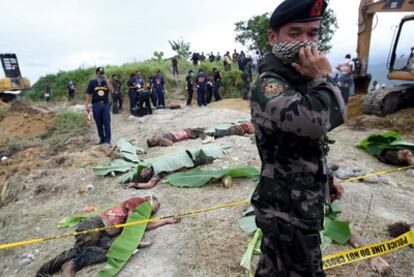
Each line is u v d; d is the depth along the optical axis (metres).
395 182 4.96
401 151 5.63
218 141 7.21
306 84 1.62
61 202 4.96
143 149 7.32
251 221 3.64
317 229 1.69
